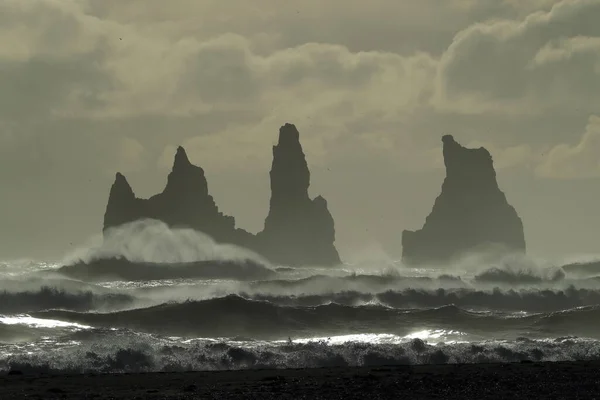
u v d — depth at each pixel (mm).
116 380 127125
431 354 153875
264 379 127000
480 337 188125
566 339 175250
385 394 111000
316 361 150000
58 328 184500
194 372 138750
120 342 162000
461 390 113812
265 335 189375
